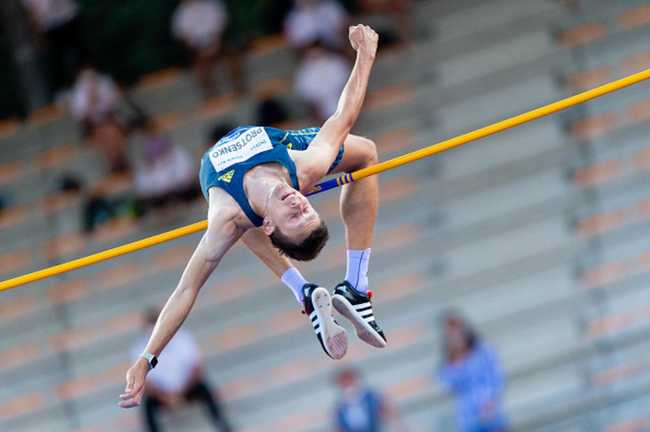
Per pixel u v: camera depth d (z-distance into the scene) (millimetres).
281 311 34312
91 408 34438
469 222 34312
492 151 35125
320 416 32594
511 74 35719
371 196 19094
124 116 37281
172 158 35438
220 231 17109
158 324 17172
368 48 18281
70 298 35938
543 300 33125
